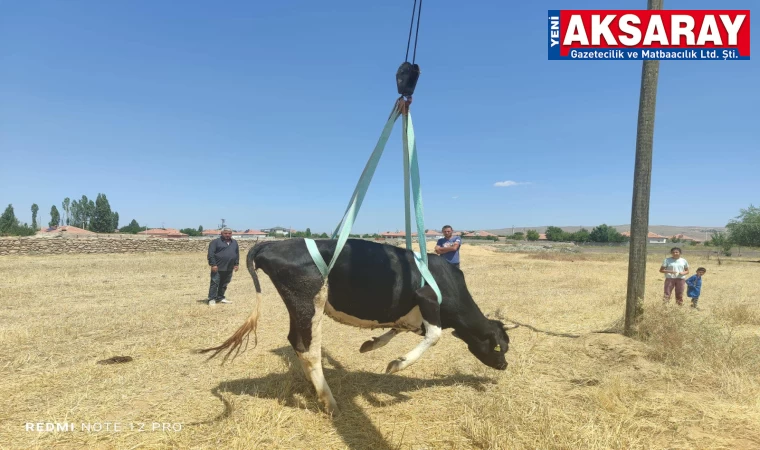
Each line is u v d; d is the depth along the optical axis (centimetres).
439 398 453
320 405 420
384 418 406
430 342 436
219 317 841
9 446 338
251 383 481
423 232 448
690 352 562
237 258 1024
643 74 687
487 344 496
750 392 457
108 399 430
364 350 493
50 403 419
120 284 1330
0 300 992
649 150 681
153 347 613
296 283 414
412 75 437
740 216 4194
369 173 445
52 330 693
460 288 476
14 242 2425
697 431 380
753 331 747
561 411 414
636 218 684
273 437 363
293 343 429
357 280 425
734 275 1989
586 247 5519
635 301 679
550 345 654
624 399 445
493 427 370
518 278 1645
